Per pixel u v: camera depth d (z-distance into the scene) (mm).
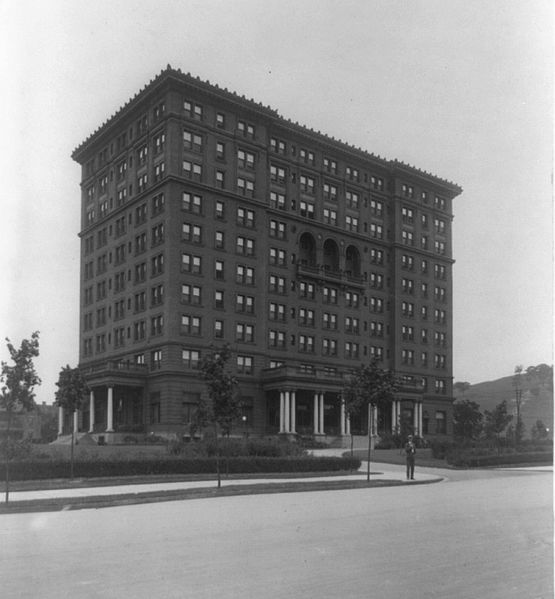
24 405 26594
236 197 82500
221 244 80938
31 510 21875
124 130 87688
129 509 21953
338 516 19344
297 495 27266
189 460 36625
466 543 14375
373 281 99062
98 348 89438
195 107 80688
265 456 42906
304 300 90125
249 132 85438
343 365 93125
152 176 80938
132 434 73688
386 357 99188
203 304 78250
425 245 106375
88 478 32938
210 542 14750
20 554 13562
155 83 79750
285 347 87438
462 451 57031
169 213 77000
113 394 80438
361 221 98500
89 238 93938
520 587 10523
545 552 13320
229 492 27391
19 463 31422
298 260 89875
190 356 76500
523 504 22453
